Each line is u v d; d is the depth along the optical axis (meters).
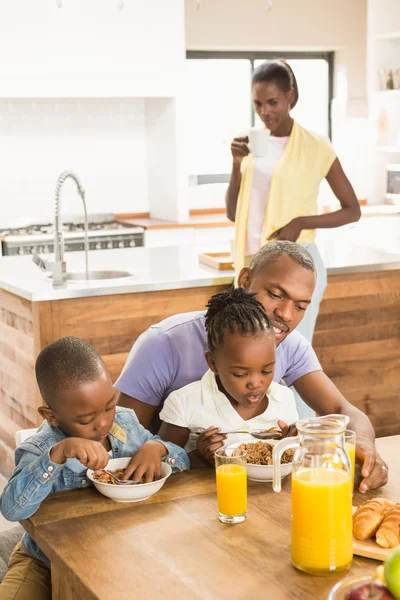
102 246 5.66
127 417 1.85
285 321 1.93
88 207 6.39
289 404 1.90
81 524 1.52
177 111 6.00
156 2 5.88
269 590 1.26
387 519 1.39
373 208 6.62
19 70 5.63
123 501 1.61
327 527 1.29
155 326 2.12
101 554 1.39
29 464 1.59
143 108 6.44
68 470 1.71
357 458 1.73
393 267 3.93
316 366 2.14
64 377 1.63
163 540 1.44
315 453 1.31
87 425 1.66
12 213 6.19
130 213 6.50
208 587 1.27
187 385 1.89
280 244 1.97
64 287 3.44
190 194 6.69
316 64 7.02
